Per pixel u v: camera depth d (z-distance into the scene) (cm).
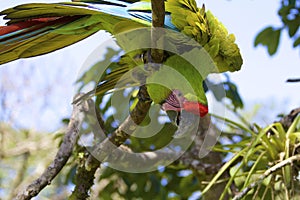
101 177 334
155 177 335
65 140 283
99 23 288
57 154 282
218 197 313
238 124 301
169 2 287
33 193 279
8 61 292
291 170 292
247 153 292
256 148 298
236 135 328
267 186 294
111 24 285
